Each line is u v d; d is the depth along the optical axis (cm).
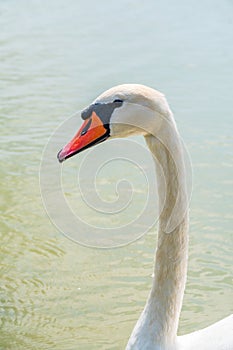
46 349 874
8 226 1152
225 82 1756
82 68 1866
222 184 1270
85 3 2542
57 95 1683
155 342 707
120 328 916
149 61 1912
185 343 730
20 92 1703
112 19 2333
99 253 1084
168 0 2556
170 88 1714
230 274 1024
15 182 1284
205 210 1190
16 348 877
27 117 1555
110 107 638
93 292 988
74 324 926
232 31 2169
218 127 1502
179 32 2173
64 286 1004
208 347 715
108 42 2088
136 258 1067
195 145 1416
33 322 931
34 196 1242
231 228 1136
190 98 1653
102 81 1766
